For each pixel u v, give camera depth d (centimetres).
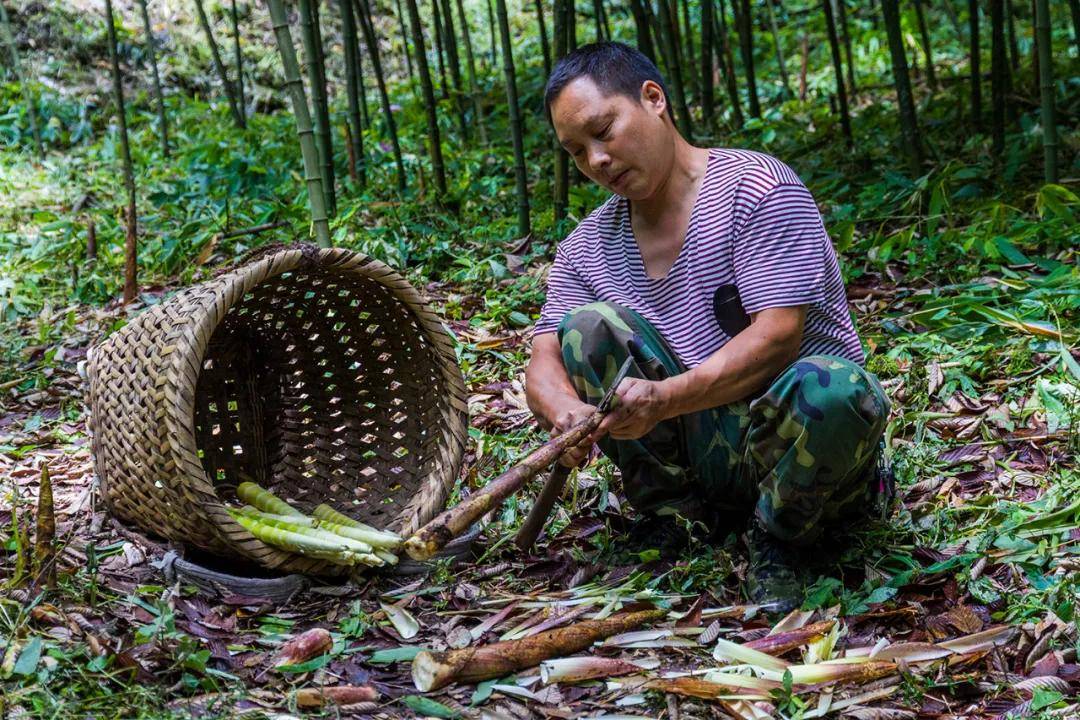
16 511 338
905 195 566
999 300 458
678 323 295
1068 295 427
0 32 994
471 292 523
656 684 248
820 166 671
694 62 896
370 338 339
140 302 546
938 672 254
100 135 938
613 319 289
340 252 305
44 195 748
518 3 1180
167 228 651
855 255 527
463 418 325
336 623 285
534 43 1098
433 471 324
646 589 295
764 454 276
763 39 1064
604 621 272
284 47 439
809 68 977
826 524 304
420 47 659
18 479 382
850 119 772
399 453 339
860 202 588
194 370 287
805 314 285
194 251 599
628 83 278
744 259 282
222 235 598
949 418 379
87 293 568
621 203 303
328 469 349
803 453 270
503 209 649
